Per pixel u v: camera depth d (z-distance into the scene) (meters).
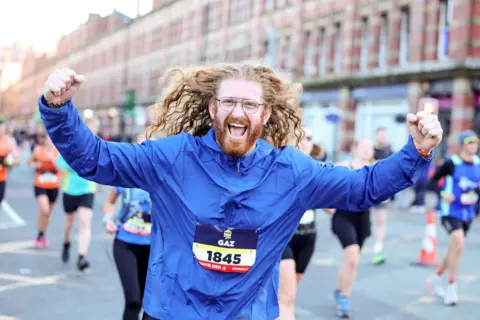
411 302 5.97
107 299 5.66
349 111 24.45
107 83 57.53
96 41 61.34
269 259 2.14
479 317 5.47
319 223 12.16
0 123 7.48
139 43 50.44
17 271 6.69
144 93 48.62
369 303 5.88
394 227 11.84
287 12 28.56
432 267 7.85
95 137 2.06
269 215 2.09
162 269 2.12
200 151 2.13
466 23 19.12
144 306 2.15
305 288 6.46
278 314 2.23
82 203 6.84
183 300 2.08
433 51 20.50
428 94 20.64
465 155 6.09
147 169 2.10
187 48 40.94
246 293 2.10
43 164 8.09
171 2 43.91
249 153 2.13
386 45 23.23
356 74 24.05
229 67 2.21
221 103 2.12
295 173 2.15
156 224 2.19
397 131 22.41
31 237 9.05
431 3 20.56
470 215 6.11
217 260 2.05
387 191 2.13
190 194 2.08
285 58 28.88
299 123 2.56
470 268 7.88
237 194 2.05
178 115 2.54
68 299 5.60
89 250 8.18
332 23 25.55
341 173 2.19
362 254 8.73
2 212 11.95
